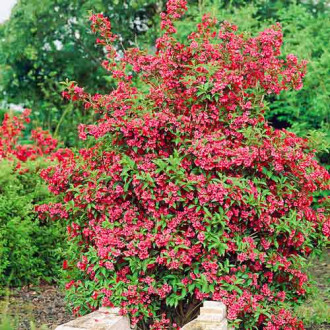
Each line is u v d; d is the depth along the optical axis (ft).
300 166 17.15
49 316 22.65
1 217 25.86
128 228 16.75
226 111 17.62
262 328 17.81
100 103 18.07
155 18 48.88
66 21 49.60
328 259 32.12
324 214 18.89
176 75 18.20
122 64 19.22
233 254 17.20
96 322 14.80
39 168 29.12
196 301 17.24
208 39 19.42
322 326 20.94
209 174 16.42
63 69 51.34
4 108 53.11
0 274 24.80
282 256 17.30
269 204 16.61
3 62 51.47
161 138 17.20
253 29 39.06
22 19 49.85
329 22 39.06
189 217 16.34
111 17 49.03
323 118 35.83
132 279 16.52
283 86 18.97
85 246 18.35
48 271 27.58
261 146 16.70
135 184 16.43
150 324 17.58
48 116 52.60
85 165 18.49
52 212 18.65
